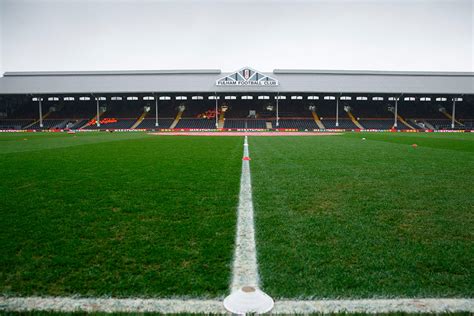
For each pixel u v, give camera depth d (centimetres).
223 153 1348
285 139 2544
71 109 5903
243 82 5178
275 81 5159
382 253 319
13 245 343
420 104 5931
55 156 1228
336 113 5600
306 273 277
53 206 497
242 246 336
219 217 439
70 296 246
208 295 244
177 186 648
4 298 245
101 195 570
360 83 5281
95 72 5975
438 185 657
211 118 5606
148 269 286
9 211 470
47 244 345
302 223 412
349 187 636
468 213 459
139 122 5431
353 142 2098
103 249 331
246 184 667
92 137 2858
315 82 5341
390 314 223
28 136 3102
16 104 5953
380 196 561
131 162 1045
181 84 5334
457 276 274
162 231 384
